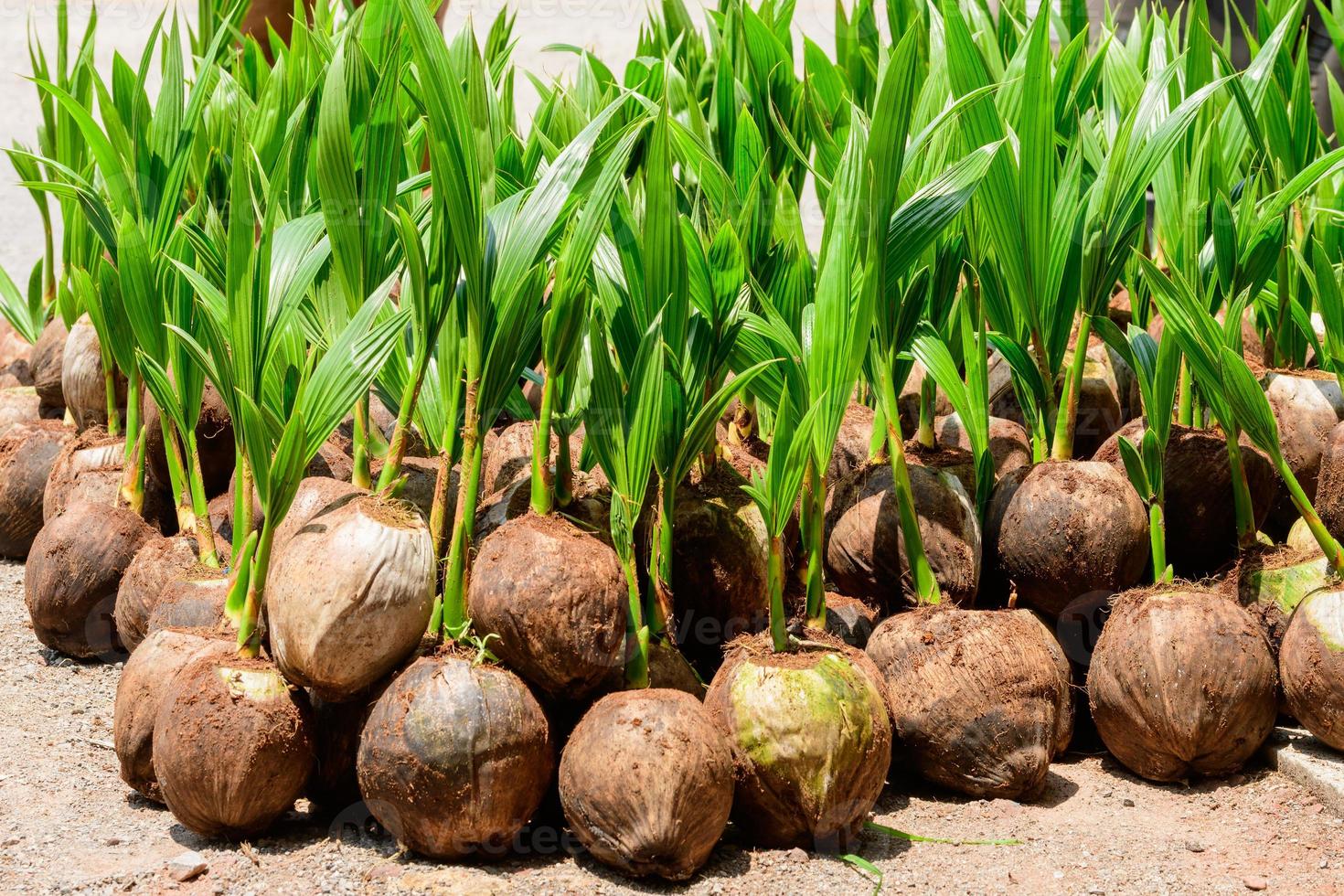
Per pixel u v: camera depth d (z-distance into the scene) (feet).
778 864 11.60
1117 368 13.71
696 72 14.69
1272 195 13.48
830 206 11.85
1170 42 14.48
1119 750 12.33
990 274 12.90
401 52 12.07
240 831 11.63
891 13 14.55
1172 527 12.85
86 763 12.41
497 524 12.26
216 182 13.52
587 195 11.86
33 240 27.35
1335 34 14.42
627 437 11.75
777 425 11.60
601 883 11.43
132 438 13.44
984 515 12.76
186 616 12.28
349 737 11.73
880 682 11.90
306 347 12.95
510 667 11.56
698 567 12.23
